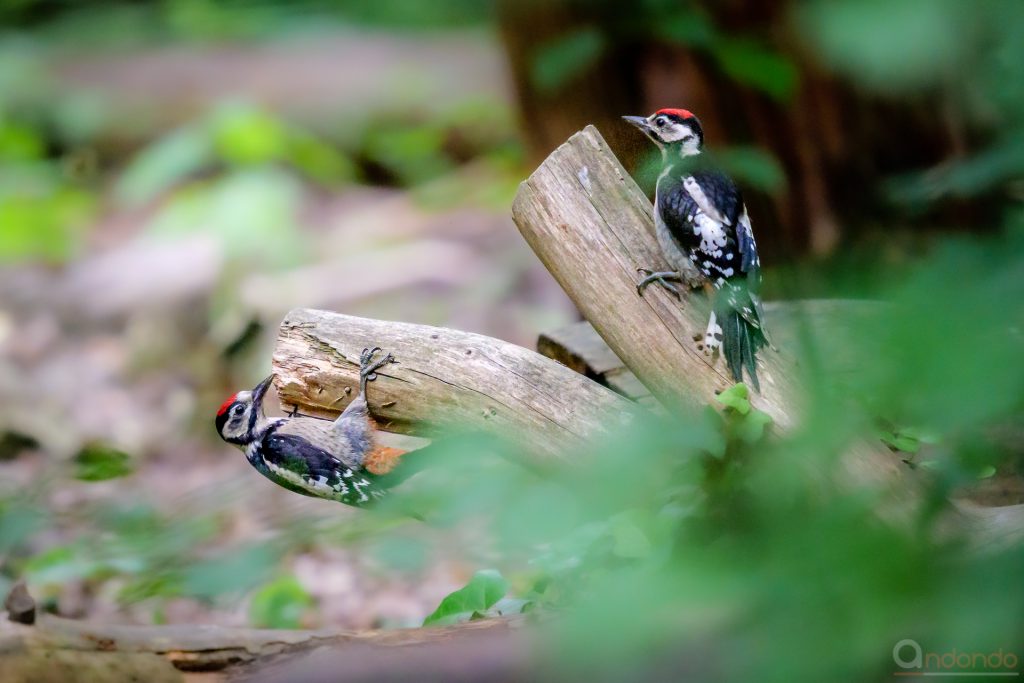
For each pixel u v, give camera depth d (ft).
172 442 51.85
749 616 7.29
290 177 84.07
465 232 72.08
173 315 63.31
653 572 8.26
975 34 7.69
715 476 15.08
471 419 22.81
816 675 6.89
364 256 69.31
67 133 88.33
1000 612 6.72
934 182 16.40
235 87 87.10
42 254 75.97
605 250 21.40
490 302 60.64
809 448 9.07
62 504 34.24
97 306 65.87
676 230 20.61
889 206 33.76
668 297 21.04
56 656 16.52
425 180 84.64
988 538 13.39
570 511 9.82
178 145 81.10
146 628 17.85
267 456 26.13
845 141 37.11
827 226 37.78
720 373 20.08
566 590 19.74
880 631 6.99
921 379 6.94
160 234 74.38
